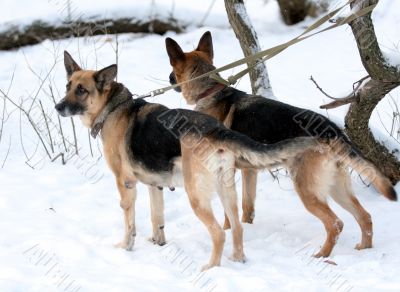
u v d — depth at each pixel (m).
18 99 10.13
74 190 7.80
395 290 4.84
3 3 13.05
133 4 12.62
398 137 8.41
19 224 6.52
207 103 6.90
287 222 6.88
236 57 11.37
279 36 12.54
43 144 8.66
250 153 5.29
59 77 10.84
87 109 6.28
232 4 7.84
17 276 5.20
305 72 10.89
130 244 6.14
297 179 6.03
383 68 6.53
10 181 7.94
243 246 6.08
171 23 12.55
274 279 5.17
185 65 7.08
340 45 11.92
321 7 12.84
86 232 6.45
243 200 6.90
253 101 6.58
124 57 11.56
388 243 6.09
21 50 12.09
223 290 4.88
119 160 6.18
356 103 7.07
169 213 7.21
